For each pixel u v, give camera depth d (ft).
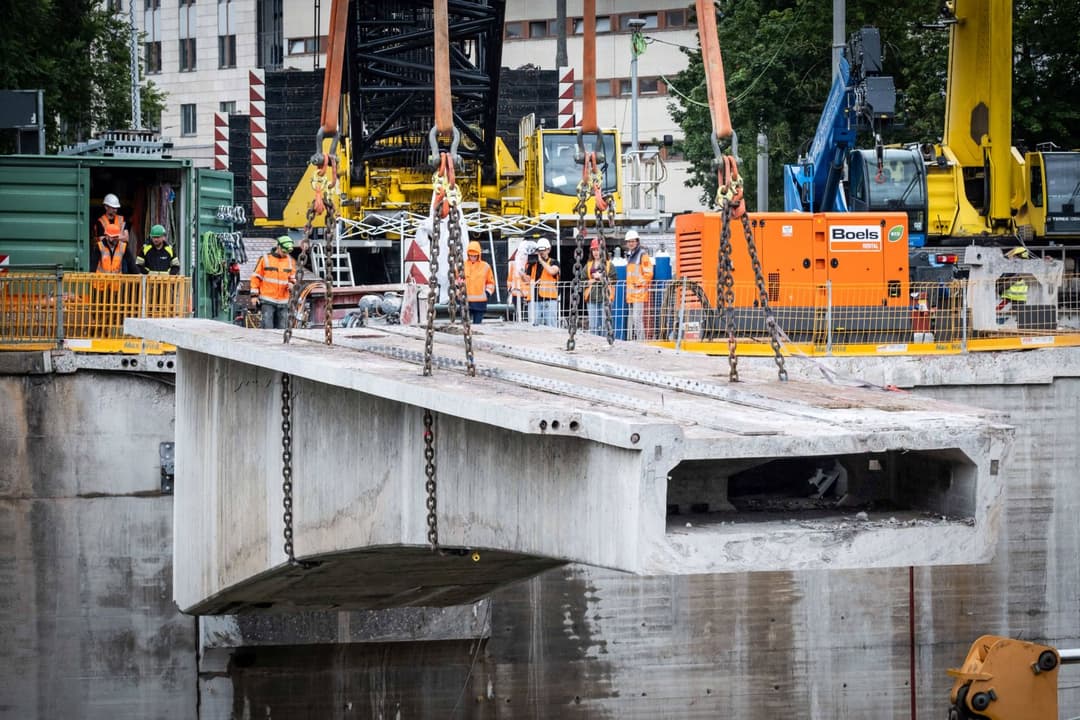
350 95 270.67
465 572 119.55
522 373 94.38
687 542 72.38
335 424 104.63
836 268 201.57
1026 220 277.03
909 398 89.76
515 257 225.76
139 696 164.25
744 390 91.30
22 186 214.28
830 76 362.74
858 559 75.00
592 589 162.91
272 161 328.08
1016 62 352.28
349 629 159.33
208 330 119.96
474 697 159.53
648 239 284.82
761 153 370.53
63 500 184.55
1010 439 76.28
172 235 228.02
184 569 133.49
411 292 168.76
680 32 641.81
